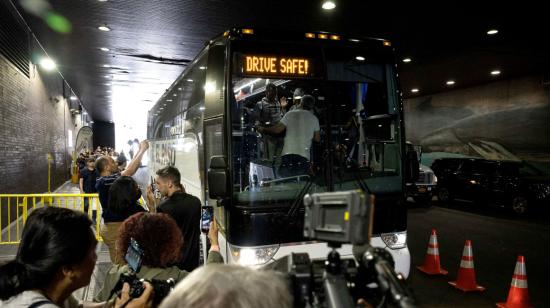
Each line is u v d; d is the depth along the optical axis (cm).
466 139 1744
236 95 424
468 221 1125
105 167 624
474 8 816
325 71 456
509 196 1230
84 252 137
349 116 458
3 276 124
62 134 1923
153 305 154
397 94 478
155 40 1120
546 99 1403
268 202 416
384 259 108
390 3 795
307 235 115
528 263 694
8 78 982
